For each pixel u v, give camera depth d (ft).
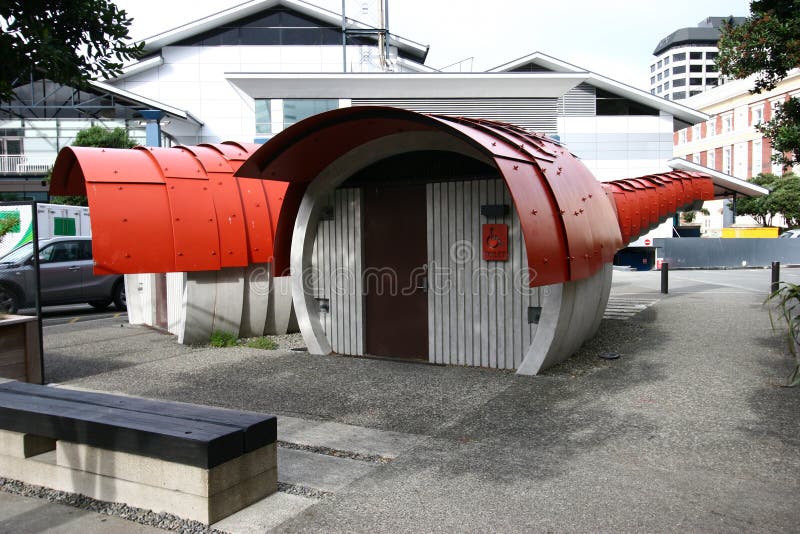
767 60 29.96
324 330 29.84
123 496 13.00
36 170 118.11
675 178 52.80
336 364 26.53
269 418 13.37
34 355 23.39
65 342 33.40
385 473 14.43
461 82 60.64
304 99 68.39
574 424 17.35
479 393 20.99
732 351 25.39
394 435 17.19
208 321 31.65
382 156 26.71
